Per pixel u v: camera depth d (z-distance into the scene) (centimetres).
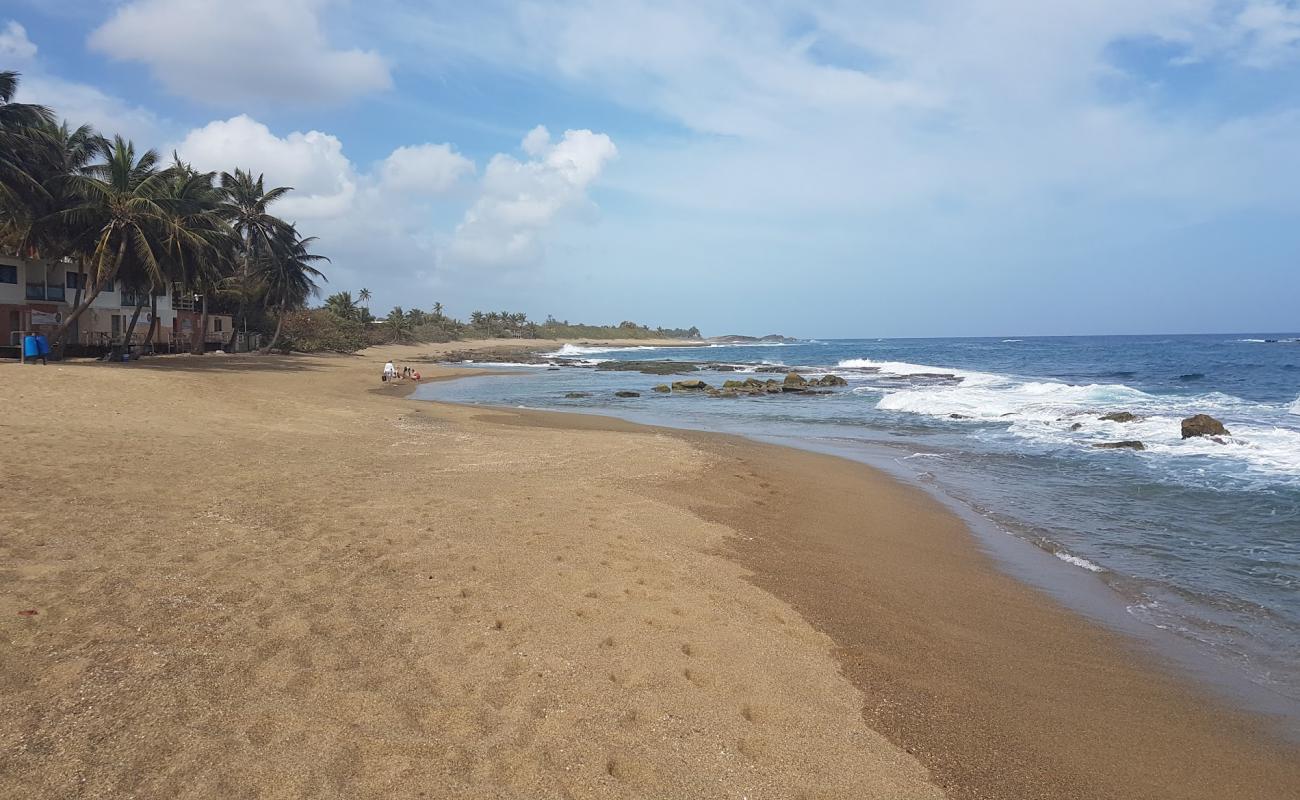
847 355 8244
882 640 577
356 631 492
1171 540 897
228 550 638
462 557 672
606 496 1005
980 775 397
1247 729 467
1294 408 2103
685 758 379
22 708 360
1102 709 486
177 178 3797
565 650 492
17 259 3362
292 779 327
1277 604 686
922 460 1486
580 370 5794
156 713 368
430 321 12462
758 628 572
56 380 1711
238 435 1349
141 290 3503
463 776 344
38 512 695
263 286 5038
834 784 372
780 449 1622
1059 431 1838
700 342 19900
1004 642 592
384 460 1196
